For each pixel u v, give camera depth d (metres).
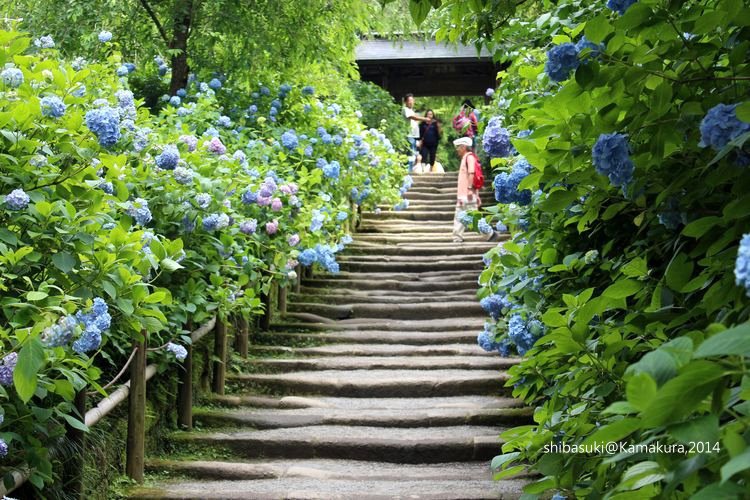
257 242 7.09
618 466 2.15
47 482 4.12
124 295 4.05
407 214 14.55
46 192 3.80
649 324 2.67
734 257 2.26
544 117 3.10
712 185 2.46
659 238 3.25
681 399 1.37
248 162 8.30
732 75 2.50
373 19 10.72
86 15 9.17
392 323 9.48
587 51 2.59
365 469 6.12
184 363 6.54
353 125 11.60
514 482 5.70
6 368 3.05
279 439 6.37
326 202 8.95
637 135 2.77
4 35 3.94
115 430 5.52
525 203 4.25
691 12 2.52
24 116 3.76
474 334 8.91
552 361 3.49
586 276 4.14
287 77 10.53
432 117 19.83
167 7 9.65
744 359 1.38
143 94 10.14
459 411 6.94
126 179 5.19
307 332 9.24
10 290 3.64
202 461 6.06
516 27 4.89
